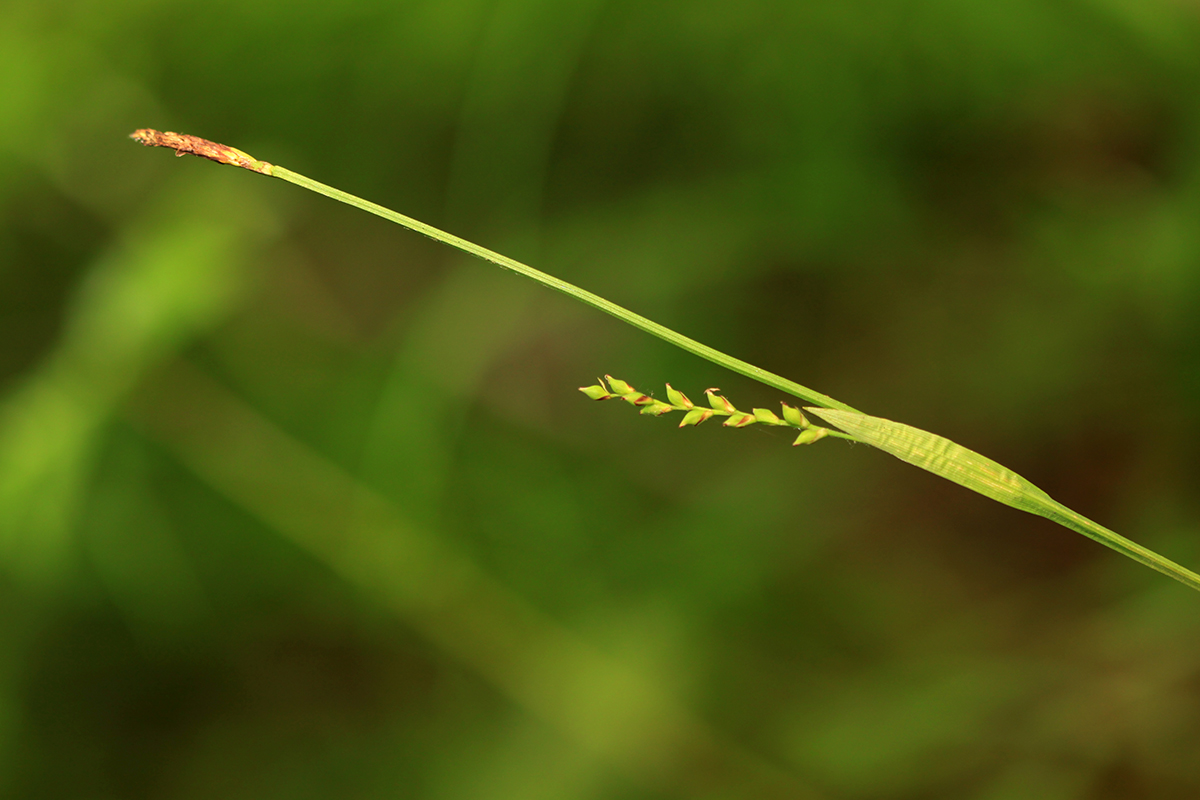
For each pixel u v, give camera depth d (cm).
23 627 103
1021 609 99
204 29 100
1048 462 99
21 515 87
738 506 102
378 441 96
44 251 104
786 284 104
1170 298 91
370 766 106
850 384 105
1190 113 90
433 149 104
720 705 98
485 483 104
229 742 110
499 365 109
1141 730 91
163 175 101
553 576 101
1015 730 94
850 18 93
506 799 96
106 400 89
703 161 100
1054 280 97
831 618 101
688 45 97
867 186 98
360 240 108
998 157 97
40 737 107
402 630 107
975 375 101
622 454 105
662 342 105
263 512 97
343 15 98
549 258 103
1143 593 93
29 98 98
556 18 95
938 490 104
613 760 96
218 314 94
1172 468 94
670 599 99
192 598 105
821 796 95
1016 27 90
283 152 104
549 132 100
